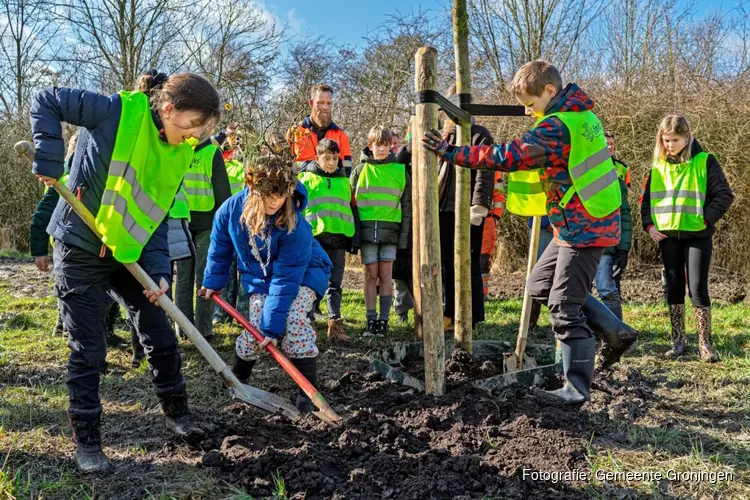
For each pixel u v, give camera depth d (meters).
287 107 15.23
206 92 2.69
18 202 15.16
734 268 9.55
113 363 4.68
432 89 3.43
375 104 15.97
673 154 5.07
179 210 4.72
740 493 2.74
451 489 2.65
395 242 5.82
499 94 12.77
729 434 3.41
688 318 6.66
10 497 2.52
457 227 4.27
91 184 2.71
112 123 2.69
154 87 2.79
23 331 5.78
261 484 2.69
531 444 3.09
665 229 5.06
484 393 3.59
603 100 10.88
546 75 3.41
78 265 2.75
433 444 3.14
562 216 3.46
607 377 4.33
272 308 3.39
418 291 4.80
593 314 3.85
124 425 3.43
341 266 5.62
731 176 9.55
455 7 3.99
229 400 3.88
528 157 3.29
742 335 5.78
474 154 3.34
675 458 3.06
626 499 2.67
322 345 5.45
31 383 4.23
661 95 10.71
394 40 15.98
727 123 9.86
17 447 3.05
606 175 3.40
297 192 3.51
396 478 2.75
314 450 2.90
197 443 3.11
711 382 4.38
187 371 4.53
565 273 3.53
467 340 4.39
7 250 14.43
